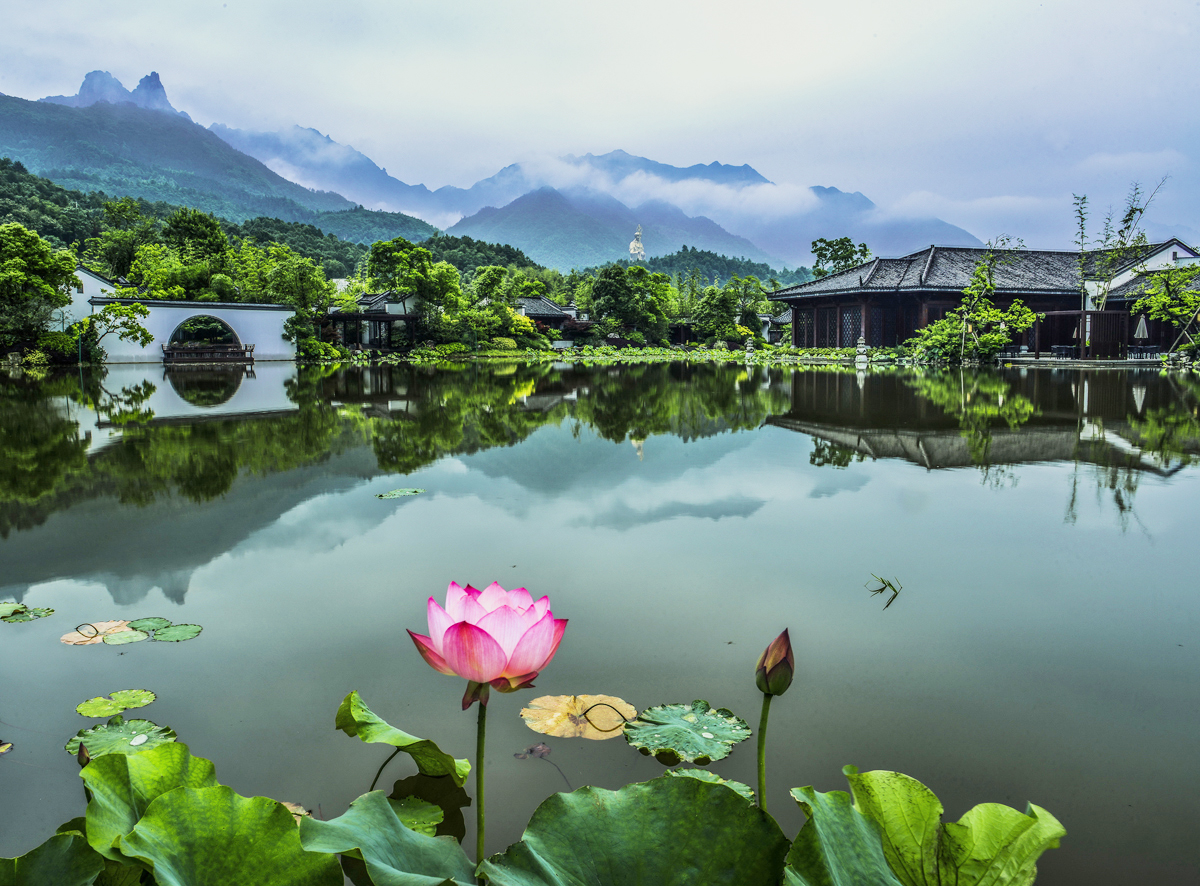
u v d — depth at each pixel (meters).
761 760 1.25
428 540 4.29
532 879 1.05
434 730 2.17
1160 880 1.51
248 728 2.19
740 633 2.88
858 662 2.60
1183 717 2.19
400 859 1.17
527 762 1.98
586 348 47.34
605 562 3.83
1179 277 25.61
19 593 3.45
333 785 1.88
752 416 11.05
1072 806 1.76
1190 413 11.02
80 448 8.00
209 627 3.00
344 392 16.27
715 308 50.22
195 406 13.05
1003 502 5.23
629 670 2.56
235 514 4.96
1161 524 4.57
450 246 104.12
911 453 7.48
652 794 1.21
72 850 1.10
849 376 21.59
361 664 2.64
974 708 2.26
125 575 3.69
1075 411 11.40
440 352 40.03
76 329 29.30
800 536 4.34
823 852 1.08
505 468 6.67
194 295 39.03
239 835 1.08
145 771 1.26
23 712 2.32
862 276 34.34
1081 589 3.36
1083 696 2.34
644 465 6.83
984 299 29.41
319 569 3.76
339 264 92.31
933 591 3.35
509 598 1.29
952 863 1.10
